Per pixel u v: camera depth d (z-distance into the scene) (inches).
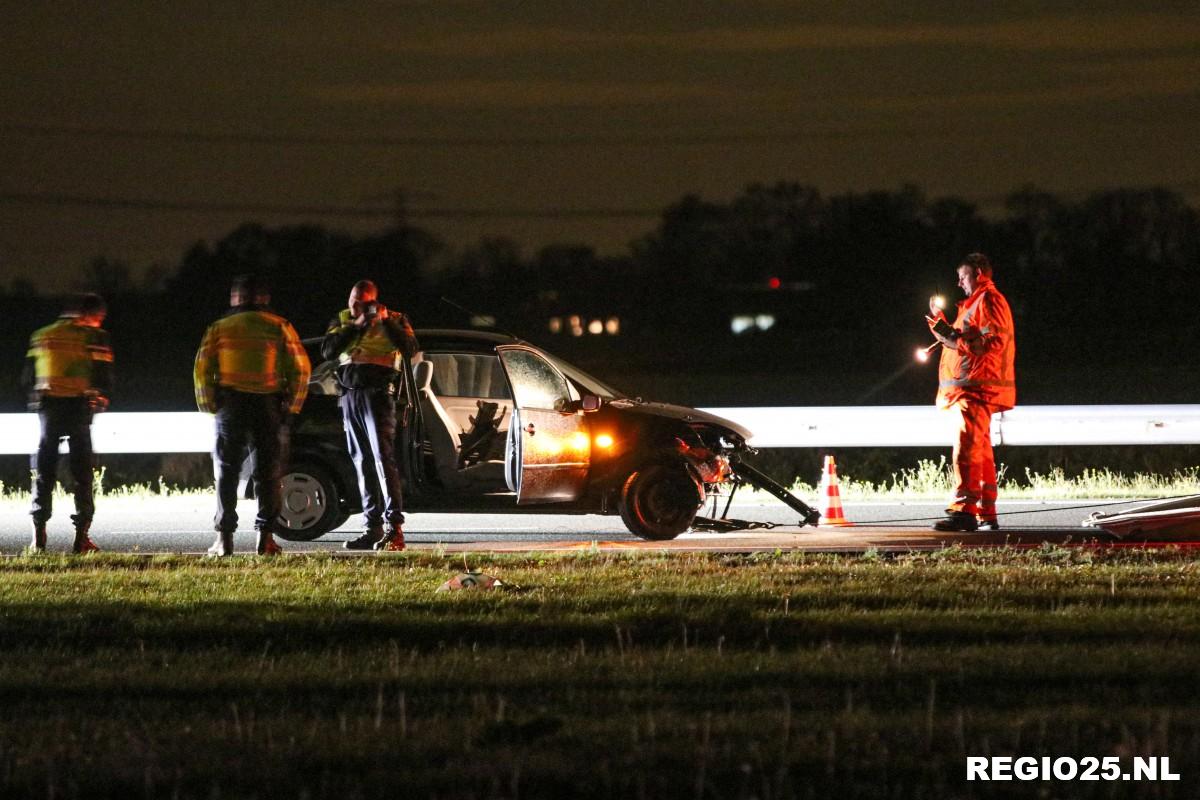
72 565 914.1
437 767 493.4
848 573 852.6
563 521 1184.8
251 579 837.8
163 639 693.9
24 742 526.9
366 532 1001.5
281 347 954.7
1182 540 999.6
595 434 1044.5
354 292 989.8
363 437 993.5
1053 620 706.8
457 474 1032.2
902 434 1390.3
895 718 541.3
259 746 515.5
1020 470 1567.4
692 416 1067.9
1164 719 525.0
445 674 614.2
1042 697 571.5
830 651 645.9
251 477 1036.5
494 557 920.9
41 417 996.6
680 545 1030.4
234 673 623.5
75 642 693.3
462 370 1083.3
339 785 476.4
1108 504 1266.0
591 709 561.6
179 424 1375.5
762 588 797.9
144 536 1124.5
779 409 1393.9
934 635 684.1
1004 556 917.8
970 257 1087.6
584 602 761.6
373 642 685.3
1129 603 756.6
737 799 462.6
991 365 1071.0
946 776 482.6
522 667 627.5
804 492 1362.0
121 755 505.0
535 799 466.3
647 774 481.7
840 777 481.4
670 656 644.1
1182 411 1360.7
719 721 537.0
